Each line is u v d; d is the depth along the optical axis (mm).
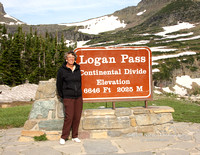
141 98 5801
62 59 55344
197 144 4723
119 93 5758
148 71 5875
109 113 5363
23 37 57562
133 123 5430
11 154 4113
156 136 5367
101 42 179875
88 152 4254
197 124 7035
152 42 133375
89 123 5297
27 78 45469
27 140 5082
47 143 4867
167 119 5605
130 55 5812
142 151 4293
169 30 171625
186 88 58062
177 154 4113
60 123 5219
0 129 6375
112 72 5746
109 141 5004
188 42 113438
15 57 42625
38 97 5301
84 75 5672
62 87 4914
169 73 64000
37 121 5188
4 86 24234
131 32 197625
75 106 4980
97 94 5699
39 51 51625
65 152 4254
